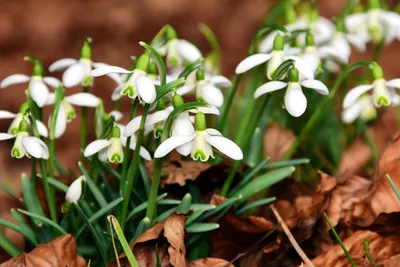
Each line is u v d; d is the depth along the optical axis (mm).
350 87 1094
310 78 821
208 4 1896
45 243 835
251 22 1869
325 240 865
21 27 1727
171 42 919
